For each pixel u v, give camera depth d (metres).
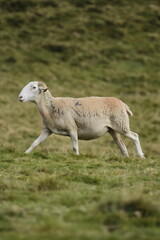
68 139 84.38
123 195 27.83
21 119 102.06
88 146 79.12
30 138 85.12
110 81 134.62
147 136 95.75
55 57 145.62
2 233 23.17
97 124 48.94
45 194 31.31
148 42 157.38
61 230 23.67
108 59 146.88
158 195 31.45
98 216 25.73
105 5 174.75
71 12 168.25
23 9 167.88
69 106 48.69
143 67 144.62
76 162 43.75
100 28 161.38
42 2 173.00
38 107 48.84
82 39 155.00
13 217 26.08
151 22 167.62
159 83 135.75
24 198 30.23
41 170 39.50
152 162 44.28
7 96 118.25
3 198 30.08
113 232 23.80
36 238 22.16
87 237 22.30
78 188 33.34
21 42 151.62
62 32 157.62
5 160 43.72
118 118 49.66
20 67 138.25
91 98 49.69
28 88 48.44
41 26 160.00
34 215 26.50
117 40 156.62
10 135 86.06
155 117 108.19
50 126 48.97
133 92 127.94
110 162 44.72
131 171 40.06
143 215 26.53
